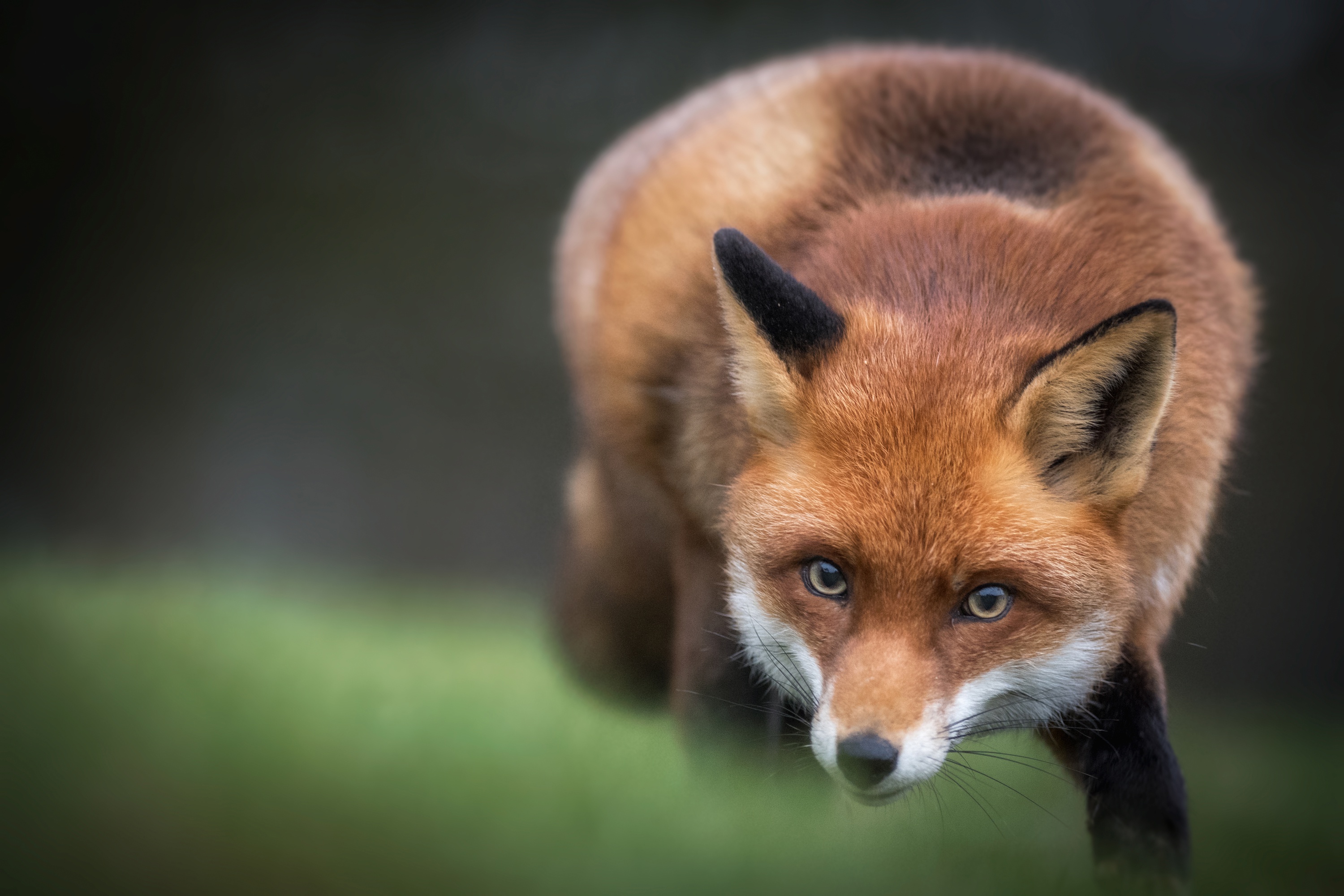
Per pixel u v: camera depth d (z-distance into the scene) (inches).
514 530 1401.3
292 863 226.7
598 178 433.7
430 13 1524.4
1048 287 289.0
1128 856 280.8
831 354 277.6
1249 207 1349.7
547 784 288.4
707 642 323.6
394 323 1489.9
